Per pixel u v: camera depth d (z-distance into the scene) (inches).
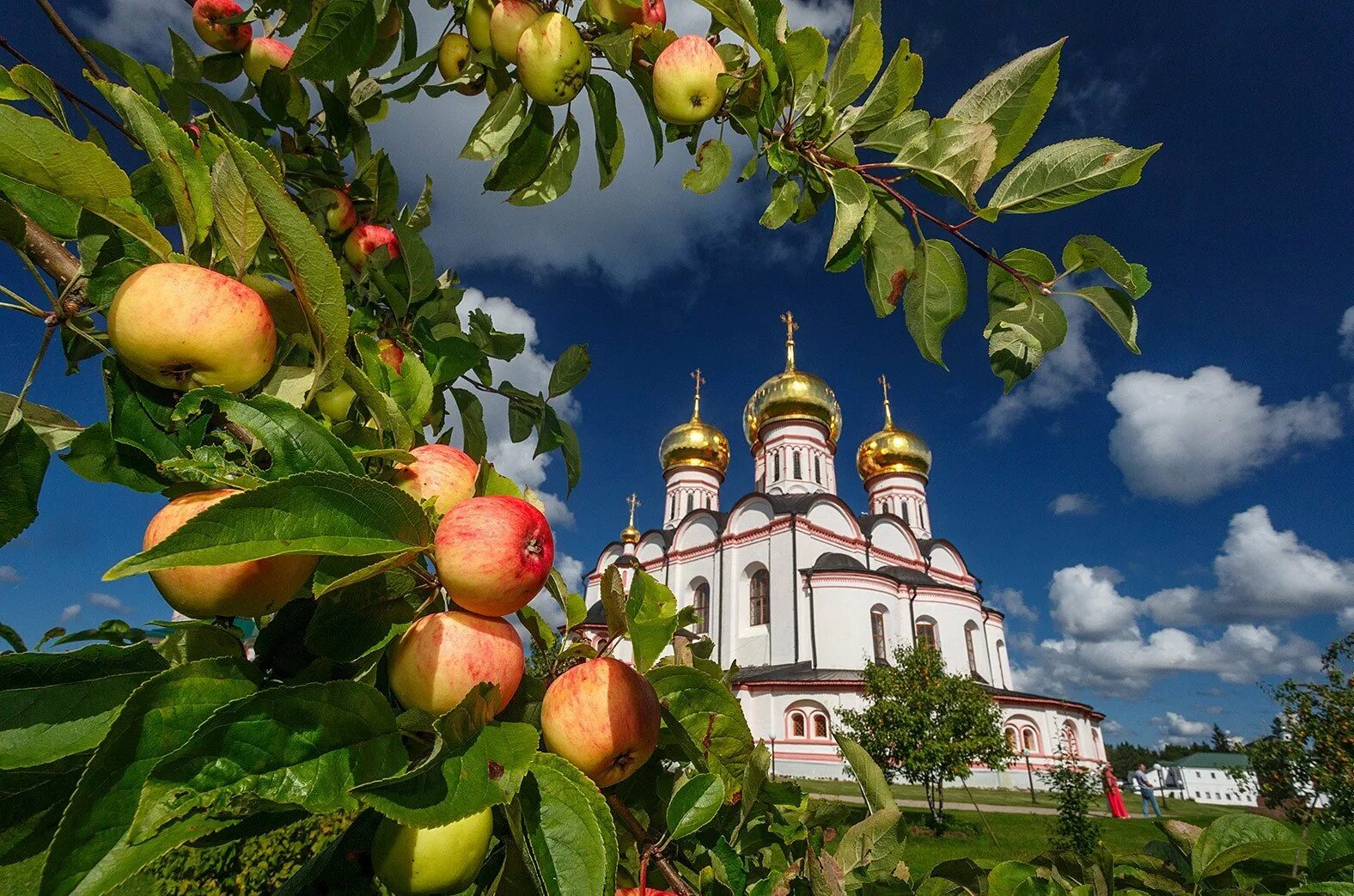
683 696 79.6
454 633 51.3
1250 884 96.4
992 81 68.7
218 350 49.4
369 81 110.7
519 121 105.2
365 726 43.7
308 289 49.5
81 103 73.6
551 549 55.5
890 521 1801.2
